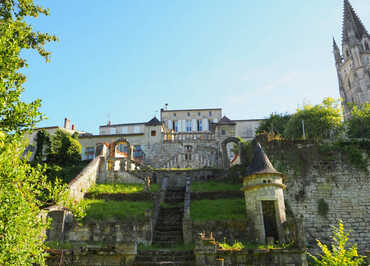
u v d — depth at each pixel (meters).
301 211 18.31
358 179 18.88
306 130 28.88
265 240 14.03
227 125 34.59
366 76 59.62
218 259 11.43
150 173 23.05
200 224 14.80
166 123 47.22
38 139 28.22
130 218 15.80
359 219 18.03
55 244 13.23
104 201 18.88
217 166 28.98
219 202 17.70
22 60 12.96
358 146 19.62
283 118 35.47
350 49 64.25
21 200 7.41
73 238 14.99
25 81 12.94
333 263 10.62
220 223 14.77
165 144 35.19
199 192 19.16
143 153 35.31
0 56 8.40
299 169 19.23
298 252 11.94
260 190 14.92
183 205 17.52
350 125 31.67
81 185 20.05
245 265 11.64
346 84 65.31
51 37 14.82
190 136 35.22
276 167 19.39
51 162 27.00
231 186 20.66
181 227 15.45
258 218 14.51
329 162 19.34
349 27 65.50
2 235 6.90
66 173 23.69
